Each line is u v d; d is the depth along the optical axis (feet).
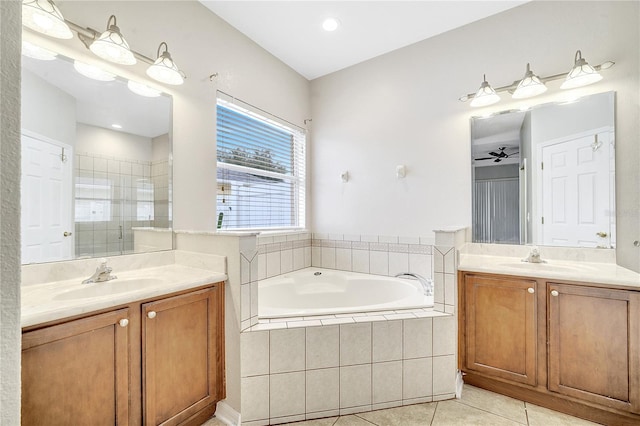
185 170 6.68
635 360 4.72
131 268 5.74
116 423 3.87
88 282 4.86
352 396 5.47
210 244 5.71
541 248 7.00
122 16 5.57
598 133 6.37
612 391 4.87
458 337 6.20
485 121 7.66
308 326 5.34
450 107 8.09
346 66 9.86
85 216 5.18
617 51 6.19
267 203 9.23
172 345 4.55
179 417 4.59
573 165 6.64
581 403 5.16
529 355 5.51
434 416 5.37
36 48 4.64
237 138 8.21
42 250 4.68
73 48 5.04
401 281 8.29
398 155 8.91
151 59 5.77
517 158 7.28
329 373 5.39
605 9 6.29
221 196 7.79
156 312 4.34
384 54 9.16
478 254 7.68
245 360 5.10
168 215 6.34
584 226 6.54
